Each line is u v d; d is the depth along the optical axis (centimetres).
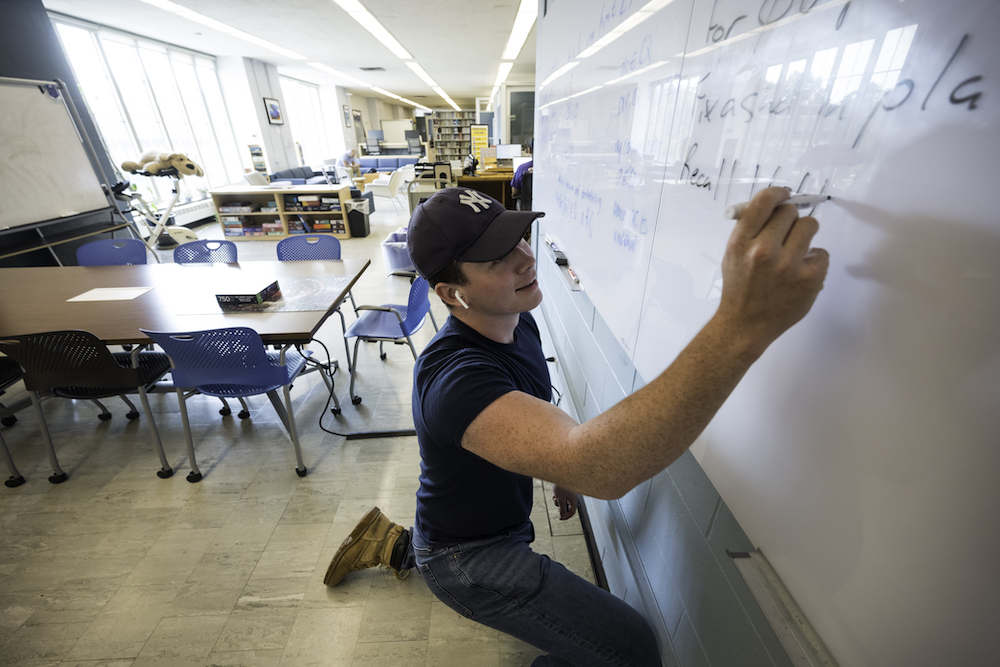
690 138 59
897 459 33
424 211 73
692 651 77
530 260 76
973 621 29
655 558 94
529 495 105
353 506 181
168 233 543
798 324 43
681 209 63
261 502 183
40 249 407
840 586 39
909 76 29
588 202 116
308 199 638
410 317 239
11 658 129
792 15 39
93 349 169
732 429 56
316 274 251
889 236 32
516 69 922
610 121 95
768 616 47
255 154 841
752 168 46
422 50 724
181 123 699
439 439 63
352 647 131
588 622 86
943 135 27
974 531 28
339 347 315
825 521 41
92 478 196
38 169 392
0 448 185
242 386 190
